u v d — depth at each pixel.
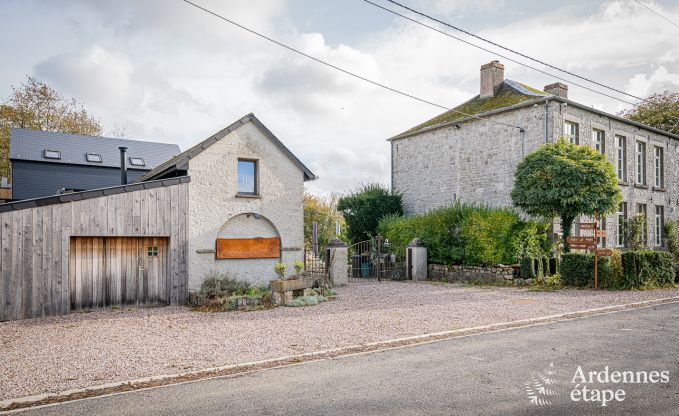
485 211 17.98
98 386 5.86
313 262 21.55
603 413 4.75
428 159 24.50
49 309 11.20
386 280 19.78
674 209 26.38
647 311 10.87
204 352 7.54
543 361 6.63
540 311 10.83
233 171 14.21
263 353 7.41
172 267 12.99
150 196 12.70
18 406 5.30
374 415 4.79
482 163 21.70
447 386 5.63
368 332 8.82
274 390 5.66
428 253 19.73
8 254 10.78
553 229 18.91
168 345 8.07
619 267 14.62
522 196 17.09
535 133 19.61
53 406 5.27
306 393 5.51
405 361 6.82
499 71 23.41
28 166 26.92
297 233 15.38
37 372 6.53
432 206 24.09
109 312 11.73
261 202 14.71
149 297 12.69
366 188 25.94
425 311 11.10
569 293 13.99
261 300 12.46
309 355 7.22
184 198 13.29
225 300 12.02
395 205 25.28
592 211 16.28
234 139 14.27
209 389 5.78
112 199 12.09
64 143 28.58
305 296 12.75
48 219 11.27
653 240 24.75
